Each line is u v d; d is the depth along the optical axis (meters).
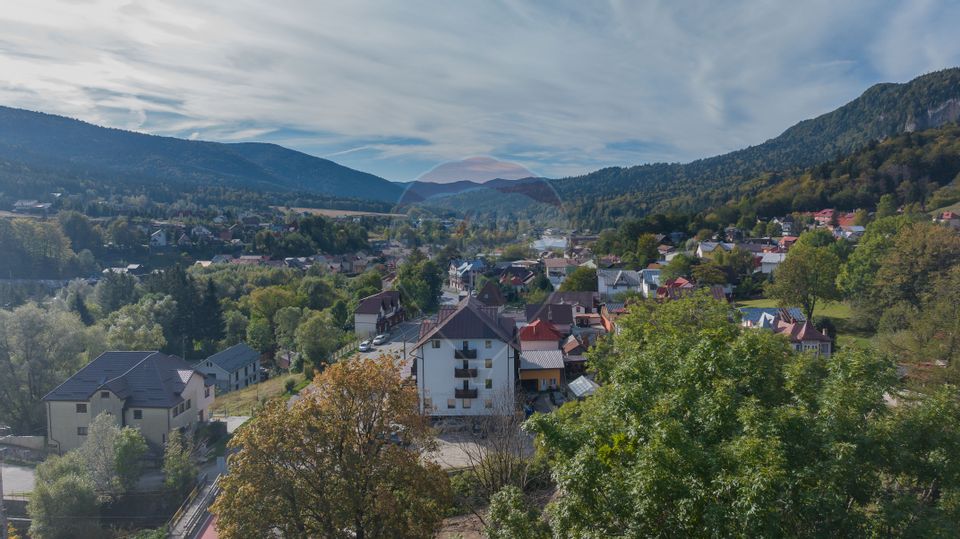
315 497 16.11
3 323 39.97
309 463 16.42
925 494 12.77
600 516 10.90
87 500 27.16
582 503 11.05
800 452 11.30
